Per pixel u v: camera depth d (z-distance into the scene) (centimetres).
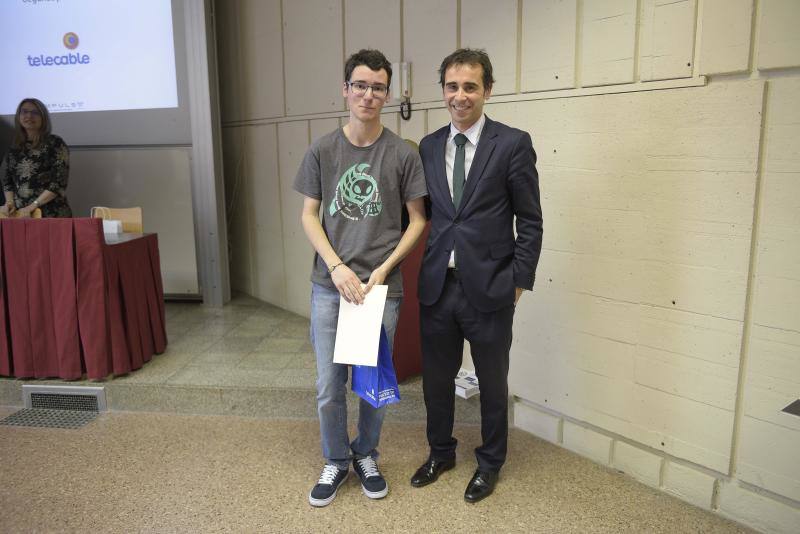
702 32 183
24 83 407
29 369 290
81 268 277
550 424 251
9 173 356
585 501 209
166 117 402
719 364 194
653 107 199
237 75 428
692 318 199
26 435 262
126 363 291
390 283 198
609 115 212
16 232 279
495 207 190
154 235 319
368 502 210
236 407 279
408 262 268
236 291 468
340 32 331
